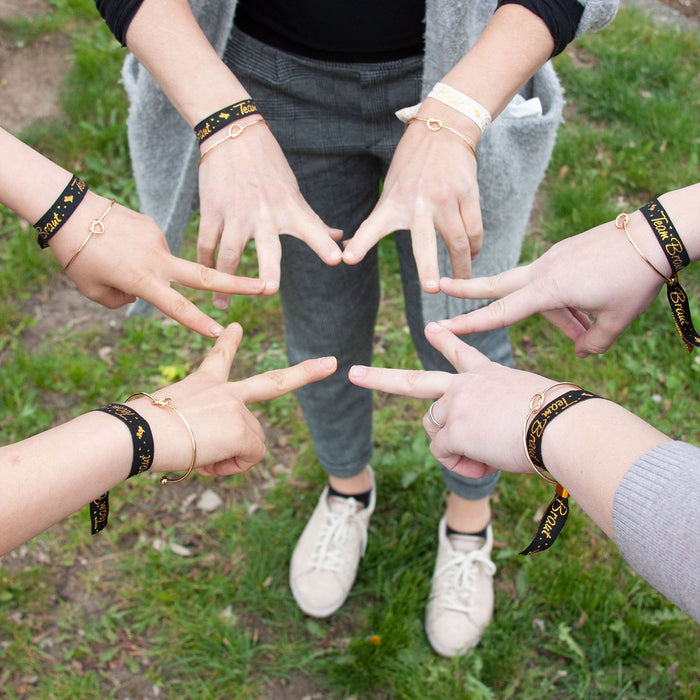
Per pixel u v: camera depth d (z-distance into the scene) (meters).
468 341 1.62
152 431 1.03
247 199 1.25
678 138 3.37
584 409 0.95
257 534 2.18
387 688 1.89
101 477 0.98
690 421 2.45
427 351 1.75
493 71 1.21
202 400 1.12
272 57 1.38
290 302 1.69
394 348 2.68
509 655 1.93
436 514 2.22
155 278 1.23
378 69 1.36
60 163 3.16
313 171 1.51
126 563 2.10
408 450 2.37
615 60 3.77
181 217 1.62
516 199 1.54
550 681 1.91
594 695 1.88
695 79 3.81
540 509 2.21
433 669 1.90
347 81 1.38
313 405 1.83
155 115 1.46
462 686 1.88
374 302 1.76
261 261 1.25
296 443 2.41
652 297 1.15
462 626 1.93
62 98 3.39
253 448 1.15
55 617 2.00
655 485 0.82
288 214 1.26
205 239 1.30
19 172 1.18
